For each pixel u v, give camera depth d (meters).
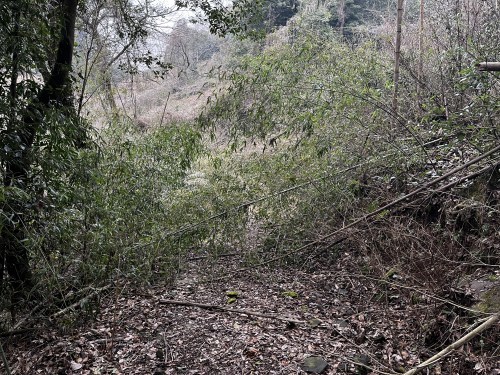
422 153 5.47
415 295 4.30
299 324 4.38
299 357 3.77
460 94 5.10
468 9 6.22
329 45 6.38
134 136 5.71
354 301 4.90
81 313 4.24
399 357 3.69
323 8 10.80
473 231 4.54
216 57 15.37
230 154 6.58
